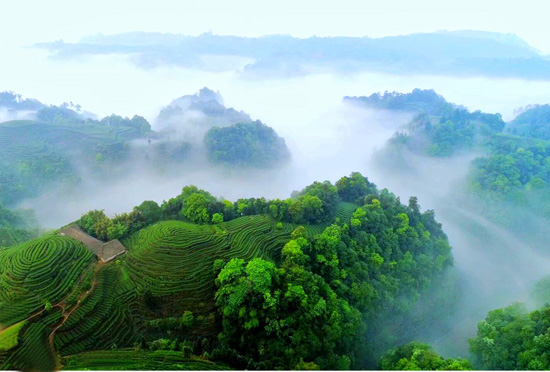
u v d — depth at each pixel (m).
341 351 56.81
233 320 53.41
